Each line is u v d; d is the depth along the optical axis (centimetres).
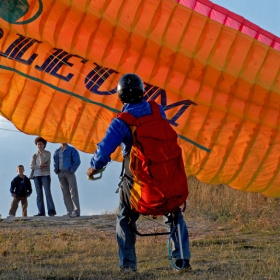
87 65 1830
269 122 1861
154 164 1144
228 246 1775
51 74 1827
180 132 1862
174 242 1256
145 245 1831
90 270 1344
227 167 1878
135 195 1184
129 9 1805
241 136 1869
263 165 1873
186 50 1817
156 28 1812
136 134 1148
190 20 1823
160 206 1165
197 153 1873
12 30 1809
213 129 1866
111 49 1819
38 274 1295
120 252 1253
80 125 1836
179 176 1160
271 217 2278
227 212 2416
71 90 1831
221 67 1823
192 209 2534
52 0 1805
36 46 1822
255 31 1859
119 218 1245
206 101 1848
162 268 1377
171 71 1834
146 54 1823
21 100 1828
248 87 1838
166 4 1825
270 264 1367
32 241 1906
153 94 1838
